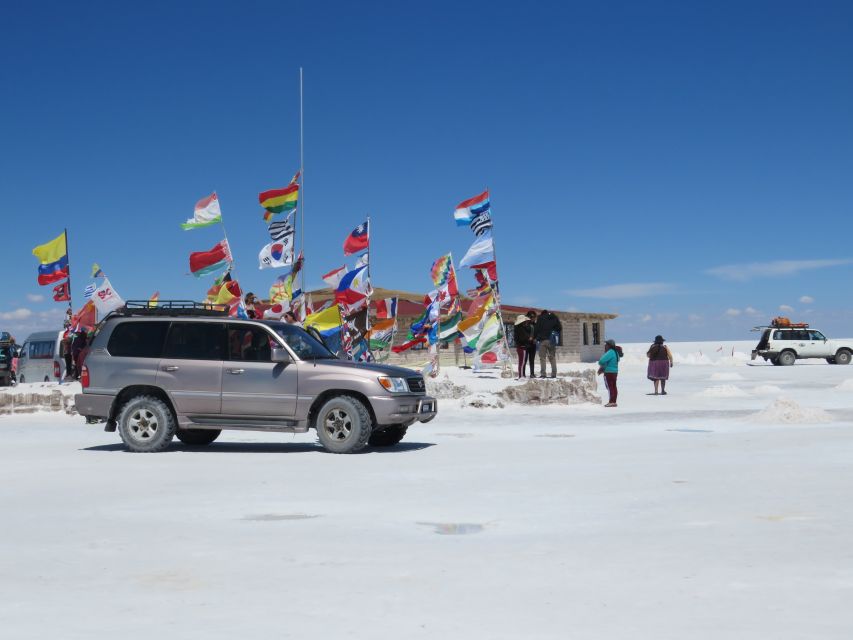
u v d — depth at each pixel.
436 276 28.91
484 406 22.38
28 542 6.77
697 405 24.53
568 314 58.75
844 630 4.25
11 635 4.39
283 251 23.75
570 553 6.07
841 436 14.15
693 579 5.28
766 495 8.40
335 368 13.62
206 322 14.26
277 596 5.08
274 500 8.70
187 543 6.65
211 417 13.91
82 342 26.62
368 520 7.51
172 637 4.33
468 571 5.60
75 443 15.70
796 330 56.31
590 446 13.56
